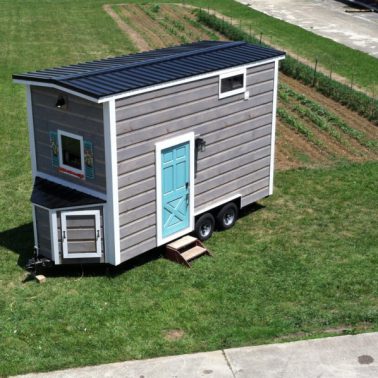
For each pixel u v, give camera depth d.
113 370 9.48
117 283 11.97
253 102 13.97
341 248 13.34
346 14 40.38
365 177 17.06
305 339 10.16
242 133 13.94
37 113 12.55
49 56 29.88
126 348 9.99
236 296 11.51
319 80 24.73
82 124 11.72
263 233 14.08
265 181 14.97
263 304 11.26
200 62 13.23
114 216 11.67
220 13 40.25
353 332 10.30
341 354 9.81
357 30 35.81
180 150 12.58
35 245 12.49
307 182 16.75
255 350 9.91
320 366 9.56
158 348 9.98
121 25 36.78
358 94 23.08
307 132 20.02
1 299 11.42
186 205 13.08
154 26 36.59
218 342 10.11
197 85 12.53
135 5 42.84
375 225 14.38
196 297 11.47
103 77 11.91
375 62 28.92
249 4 43.84
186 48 15.12
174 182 12.65
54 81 11.55
